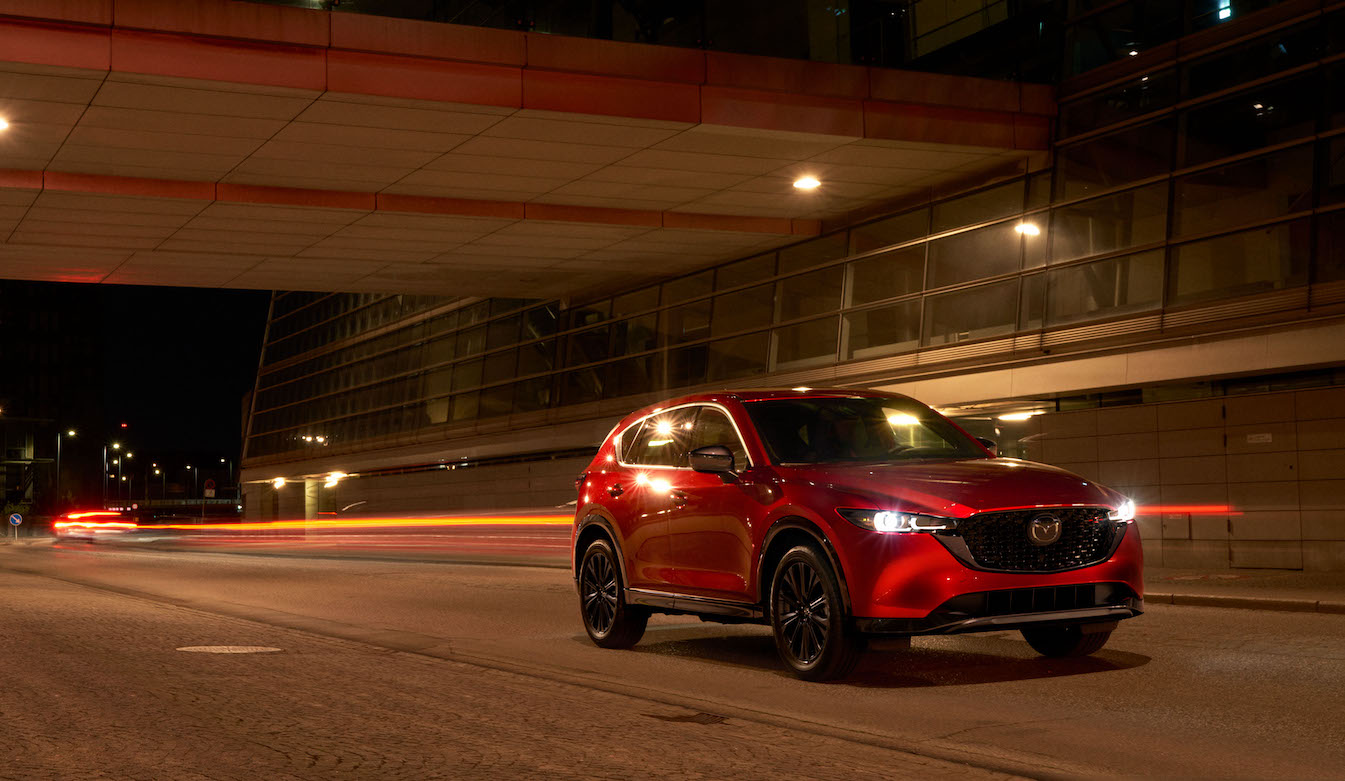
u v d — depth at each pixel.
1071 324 23.14
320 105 20.25
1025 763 6.34
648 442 11.20
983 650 10.42
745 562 9.46
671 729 7.31
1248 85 21.33
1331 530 19.42
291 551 41.53
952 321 26.02
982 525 8.36
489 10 21.31
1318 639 11.11
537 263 32.75
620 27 22.84
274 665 10.23
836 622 8.59
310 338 63.56
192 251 29.47
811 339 29.83
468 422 45.53
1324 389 19.66
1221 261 21.11
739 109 21.95
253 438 69.19
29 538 75.94
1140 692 8.34
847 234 29.17
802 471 9.23
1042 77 25.12
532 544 39.78
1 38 17.95
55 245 28.48
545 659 10.71
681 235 29.52
